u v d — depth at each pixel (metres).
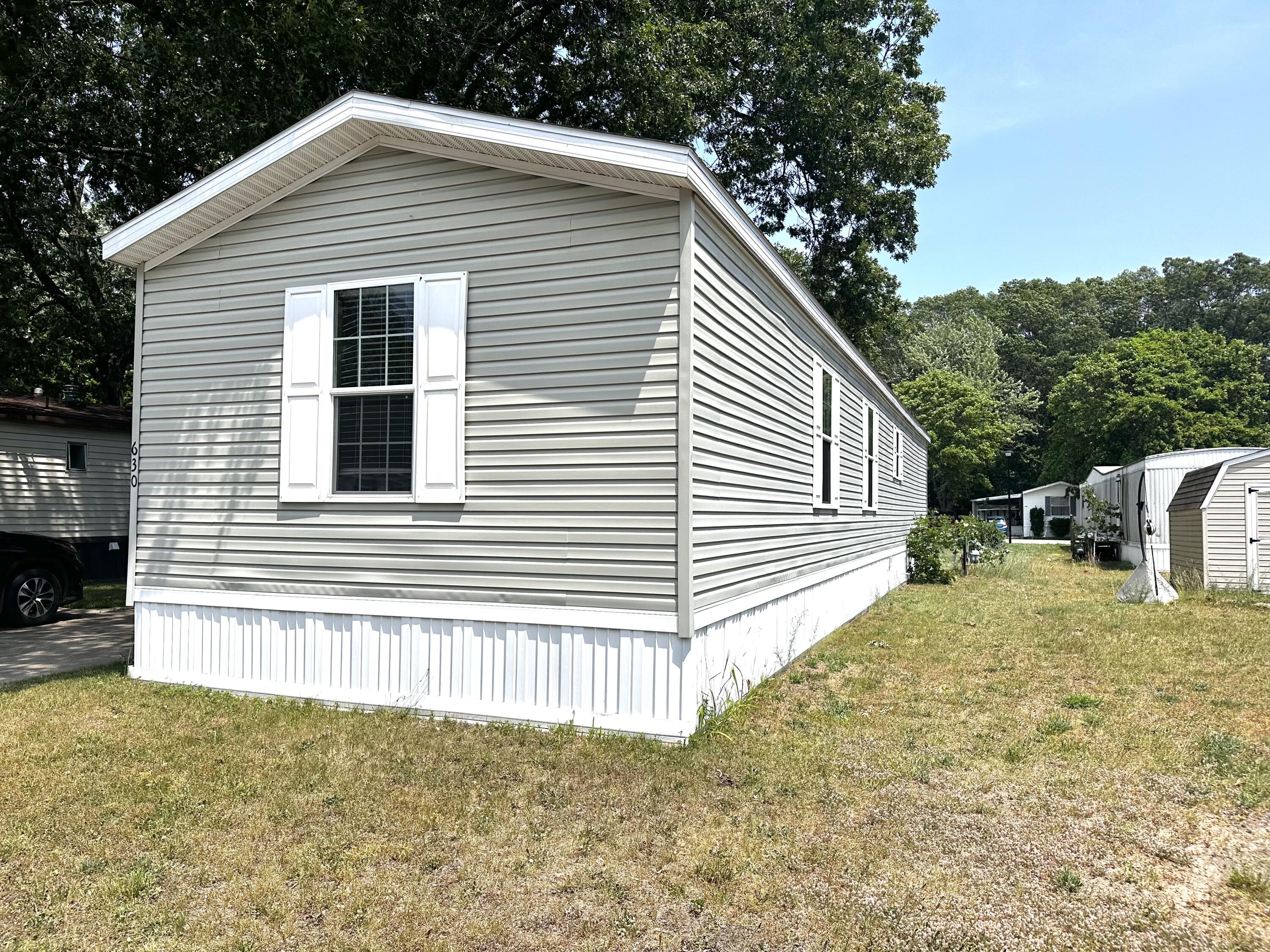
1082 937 2.92
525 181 5.56
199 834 3.79
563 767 4.62
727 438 5.77
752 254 6.30
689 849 3.63
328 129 5.77
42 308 17.11
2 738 5.18
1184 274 54.12
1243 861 3.49
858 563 11.22
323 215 6.14
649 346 5.17
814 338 8.64
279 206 6.29
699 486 5.20
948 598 13.41
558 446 5.37
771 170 18.36
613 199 5.31
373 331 5.98
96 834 3.79
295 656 6.08
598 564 5.23
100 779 4.46
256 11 10.51
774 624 7.06
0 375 16.38
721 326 5.66
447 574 5.64
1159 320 53.50
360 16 10.10
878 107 17.05
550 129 5.20
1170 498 18.16
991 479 49.75
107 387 18.67
